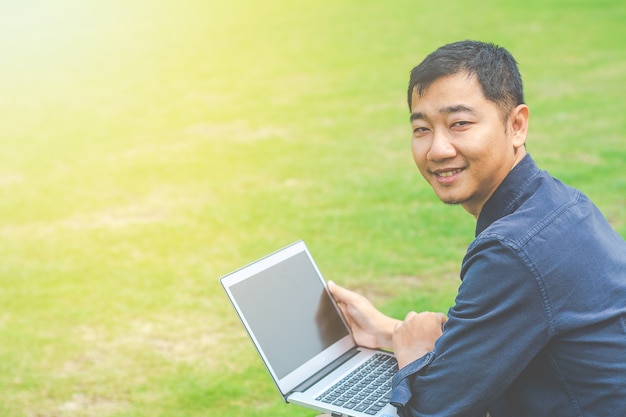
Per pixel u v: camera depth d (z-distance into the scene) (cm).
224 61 1392
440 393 188
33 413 365
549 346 183
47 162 920
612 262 184
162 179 822
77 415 361
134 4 1808
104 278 557
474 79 189
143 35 1589
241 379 387
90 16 1714
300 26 1592
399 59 1316
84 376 404
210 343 439
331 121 1005
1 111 1174
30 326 477
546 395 186
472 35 1405
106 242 639
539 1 1630
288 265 244
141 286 538
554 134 844
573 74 1115
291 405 351
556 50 1259
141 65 1402
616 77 1083
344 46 1426
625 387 175
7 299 524
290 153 878
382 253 557
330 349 241
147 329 465
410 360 219
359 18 1619
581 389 182
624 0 1573
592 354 177
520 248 178
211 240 625
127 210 727
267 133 976
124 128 1057
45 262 598
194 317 480
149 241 634
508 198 196
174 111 1124
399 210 654
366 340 250
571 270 178
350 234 605
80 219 709
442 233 592
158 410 359
